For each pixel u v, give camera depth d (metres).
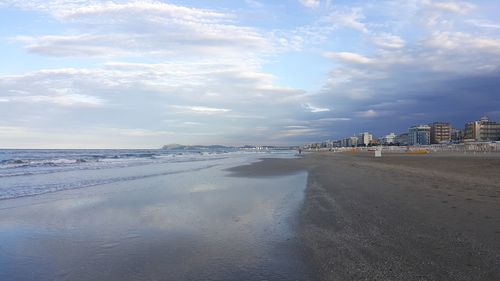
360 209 9.88
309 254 6.20
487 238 6.54
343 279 4.95
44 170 27.89
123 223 9.28
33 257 6.53
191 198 13.47
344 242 6.77
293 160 51.34
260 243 7.09
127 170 29.02
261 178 21.61
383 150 99.81
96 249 6.98
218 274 5.47
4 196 14.11
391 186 14.64
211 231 8.25
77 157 58.81
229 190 15.77
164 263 6.07
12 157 56.62
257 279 5.20
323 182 17.62
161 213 10.56
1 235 8.12
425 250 5.98
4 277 5.54
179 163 42.12
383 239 6.78
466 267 5.14
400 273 5.02
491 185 14.10
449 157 42.06
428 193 12.29
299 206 11.10
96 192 15.27
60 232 8.38
